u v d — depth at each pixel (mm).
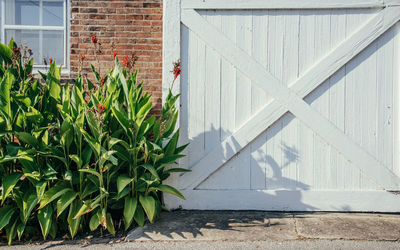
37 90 3637
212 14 4043
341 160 4027
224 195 4082
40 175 3309
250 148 4082
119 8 4242
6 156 3230
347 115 4004
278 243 3230
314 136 4039
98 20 4246
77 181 3424
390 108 3979
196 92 4082
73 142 3541
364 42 3953
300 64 4020
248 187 4094
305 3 3973
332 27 3994
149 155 3582
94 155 3592
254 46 4039
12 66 3682
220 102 4082
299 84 3998
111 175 3451
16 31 4445
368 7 3947
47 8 4445
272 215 3928
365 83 3986
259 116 4035
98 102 3461
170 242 3268
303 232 3443
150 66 4262
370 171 3986
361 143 4008
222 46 4043
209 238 3334
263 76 4027
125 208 3396
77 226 3297
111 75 3891
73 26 4246
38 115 3354
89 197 3531
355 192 4000
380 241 3254
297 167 4055
